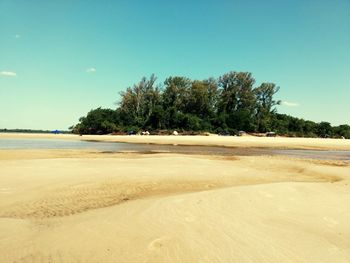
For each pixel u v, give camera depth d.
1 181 10.83
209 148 34.56
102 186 10.51
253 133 84.62
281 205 7.57
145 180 11.76
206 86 93.69
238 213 6.75
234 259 4.49
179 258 4.49
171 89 87.88
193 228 5.70
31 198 8.71
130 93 85.19
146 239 5.17
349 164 20.48
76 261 4.44
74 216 7.03
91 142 43.91
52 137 59.62
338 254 4.73
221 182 11.97
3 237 5.44
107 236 5.33
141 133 75.12
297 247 4.95
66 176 12.09
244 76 94.25
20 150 25.31
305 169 16.20
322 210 7.22
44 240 5.22
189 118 79.62
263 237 5.34
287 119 96.56
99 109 84.38
